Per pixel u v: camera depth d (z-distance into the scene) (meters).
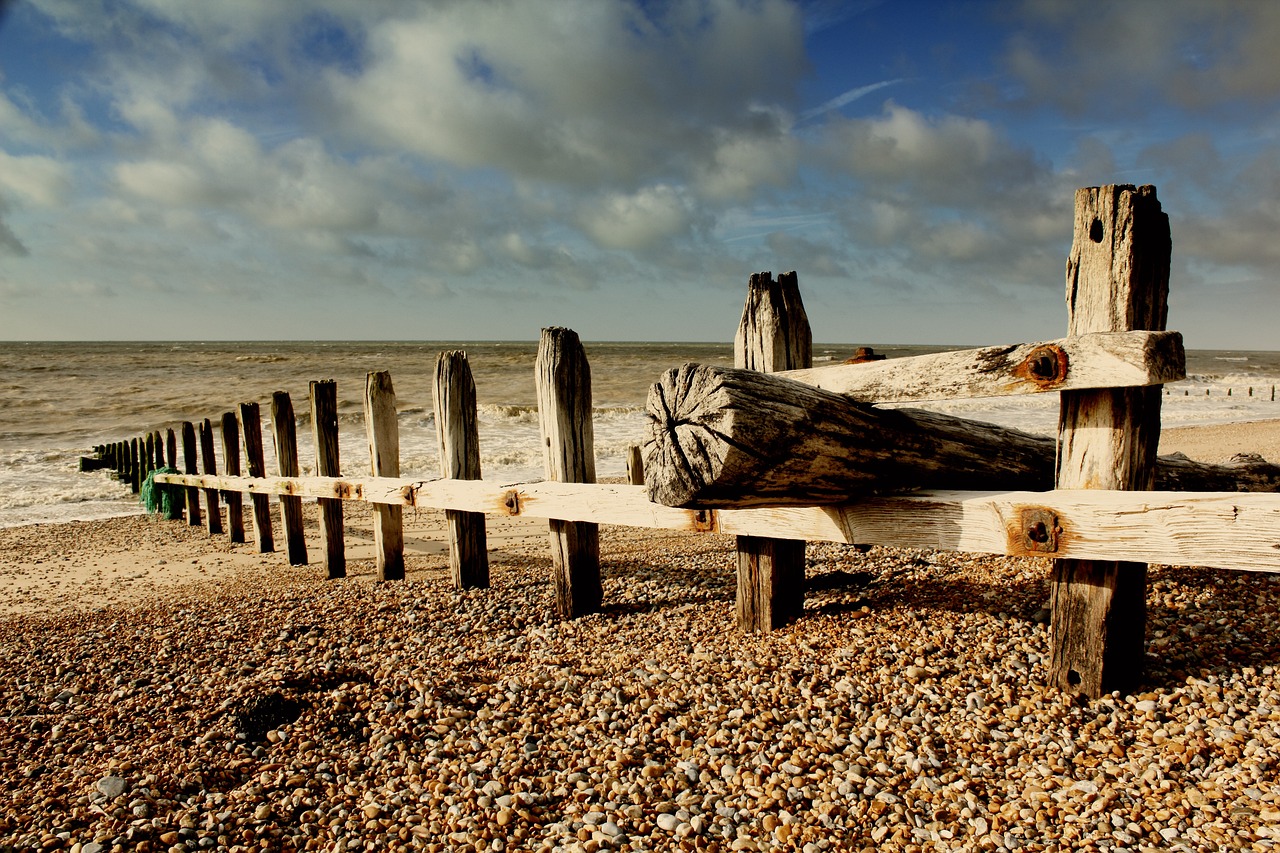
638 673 3.39
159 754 2.87
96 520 10.81
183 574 7.30
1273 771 2.23
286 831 2.39
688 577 5.37
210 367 47.09
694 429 2.44
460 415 5.15
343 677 3.58
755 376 2.49
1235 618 3.29
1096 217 2.49
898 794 2.39
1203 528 2.22
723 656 3.49
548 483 4.24
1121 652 2.74
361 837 2.35
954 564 4.85
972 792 2.36
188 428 10.55
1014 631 3.42
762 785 2.49
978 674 3.04
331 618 4.74
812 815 2.31
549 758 2.76
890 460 2.84
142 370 43.56
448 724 3.05
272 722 3.15
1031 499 2.54
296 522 7.36
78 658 4.17
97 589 6.79
